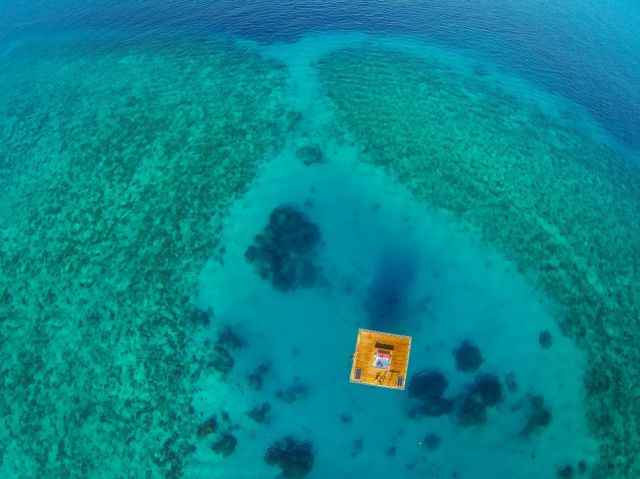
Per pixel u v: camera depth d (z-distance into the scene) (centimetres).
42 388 1988
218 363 2031
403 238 2366
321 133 2864
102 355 2047
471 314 2153
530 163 2808
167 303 2162
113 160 2748
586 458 1897
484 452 1897
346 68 3469
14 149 2934
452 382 2006
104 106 3155
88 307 2162
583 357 2080
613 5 4794
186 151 2764
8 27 4253
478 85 3431
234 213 2445
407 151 2783
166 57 3612
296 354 2061
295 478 1822
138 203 2506
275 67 3459
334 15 4244
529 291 2223
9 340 2105
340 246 2323
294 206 2470
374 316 2139
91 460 1866
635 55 4016
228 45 3750
